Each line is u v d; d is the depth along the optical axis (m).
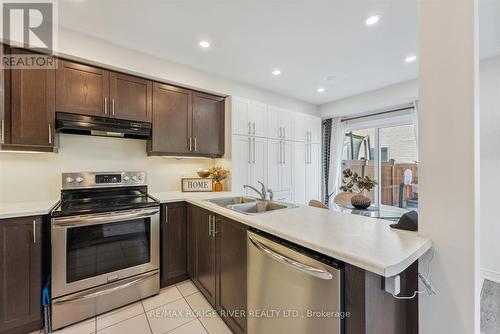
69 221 1.77
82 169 2.41
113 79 2.29
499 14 1.82
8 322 1.58
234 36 2.14
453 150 1.05
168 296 2.14
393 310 1.07
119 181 2.50
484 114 2.54
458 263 1.04
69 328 1.72
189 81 2.74
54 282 1.71
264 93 3.54
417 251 0.96
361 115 4.18
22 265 1.63
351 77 3.09
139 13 1.81
